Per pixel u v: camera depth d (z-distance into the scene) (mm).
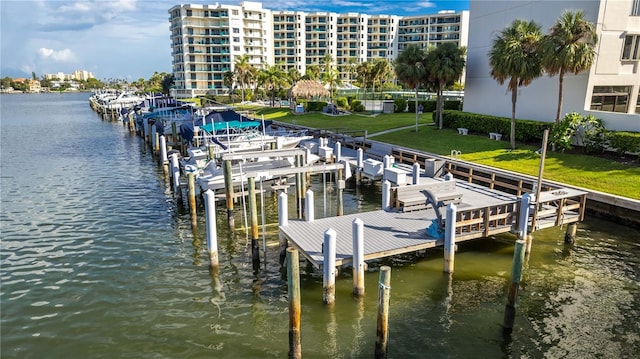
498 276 13594
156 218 20422
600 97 27031
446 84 36156
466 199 18094
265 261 15406
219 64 121875
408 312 11766
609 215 18031
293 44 139125
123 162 34844
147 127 43750
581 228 17297
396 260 14742
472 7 36156
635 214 17109
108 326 11586
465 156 26531
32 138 50094
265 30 130125
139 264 15359
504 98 33188
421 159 26109
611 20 25875
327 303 12078
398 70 35625
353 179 26266
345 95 70000
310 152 27312
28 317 12102
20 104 132625
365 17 142250
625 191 18484
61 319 11977
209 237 14305
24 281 14203
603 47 26125
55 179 28781
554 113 28812
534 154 25125
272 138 30406
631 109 28156
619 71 26875
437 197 16328
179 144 37125
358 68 70875
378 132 37281
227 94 110812
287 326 11391
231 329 11320
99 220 20172
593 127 24219
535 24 27250
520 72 25422
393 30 144875
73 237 18031
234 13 121188
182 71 123625
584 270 13875
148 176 29516
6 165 33719
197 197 22422
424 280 13422
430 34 139375
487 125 31625
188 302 12719
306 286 13281
